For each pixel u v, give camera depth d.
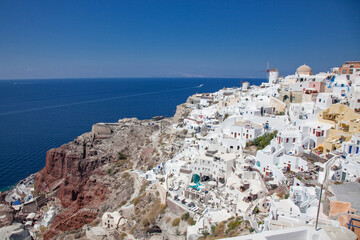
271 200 59.28
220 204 73.62
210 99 195.75
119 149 160.88
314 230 23.05
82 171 150.25
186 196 83.81
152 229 80.06
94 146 167.12
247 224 55.75
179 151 122.38
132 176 125.56
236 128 103.56
